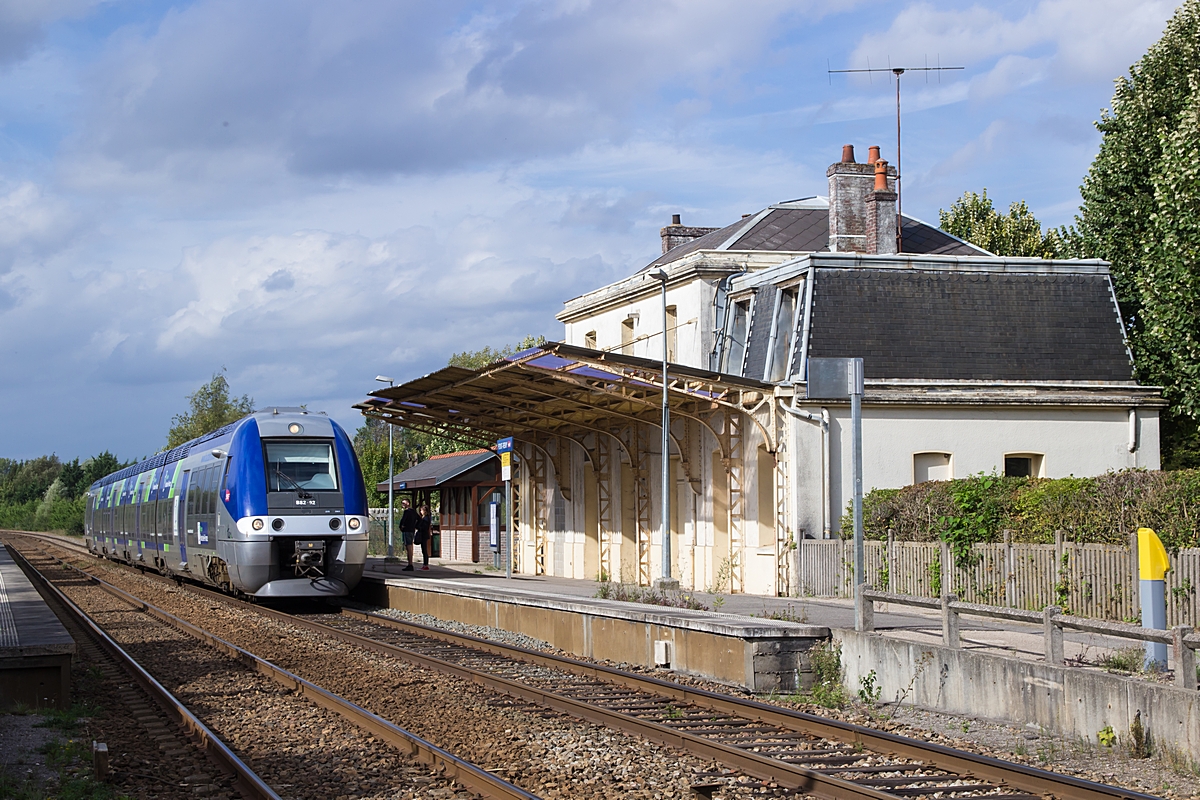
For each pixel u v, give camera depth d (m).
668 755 9.69
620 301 31.73
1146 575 11.29
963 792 8.47
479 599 21.12
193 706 12.55
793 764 9.07
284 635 19.55
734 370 26.59
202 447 28.50
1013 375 23.47
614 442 30.61
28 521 122.69
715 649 13.86
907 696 12.25
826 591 21.70
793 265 24.08
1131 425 23.44
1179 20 26.84
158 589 30.34
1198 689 9.43
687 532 27.02
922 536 19.88
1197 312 23.31
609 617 16.36
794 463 22.50
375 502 60.03
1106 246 27.75
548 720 11.27
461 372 25.56
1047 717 10.54
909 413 22.84
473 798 8.37
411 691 13.21
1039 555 16.81
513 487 37.50
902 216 31.38
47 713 11.59
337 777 9.10
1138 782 8.80
